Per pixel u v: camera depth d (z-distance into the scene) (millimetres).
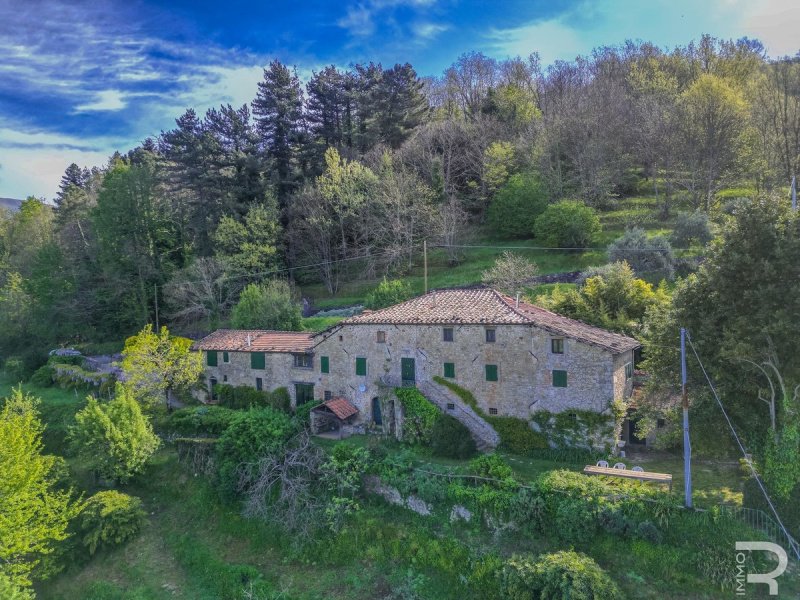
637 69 80062
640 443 29625
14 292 63312
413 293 50062
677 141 59500
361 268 63281
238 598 23688
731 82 67875
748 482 21359
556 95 77125
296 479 27156
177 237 64312
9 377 56906
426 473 25797
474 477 24781
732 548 19516
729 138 56375
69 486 32094
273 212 60469
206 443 32344
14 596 21578
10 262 81062
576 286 44438
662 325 25781
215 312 53844
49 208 99625
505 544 22812
